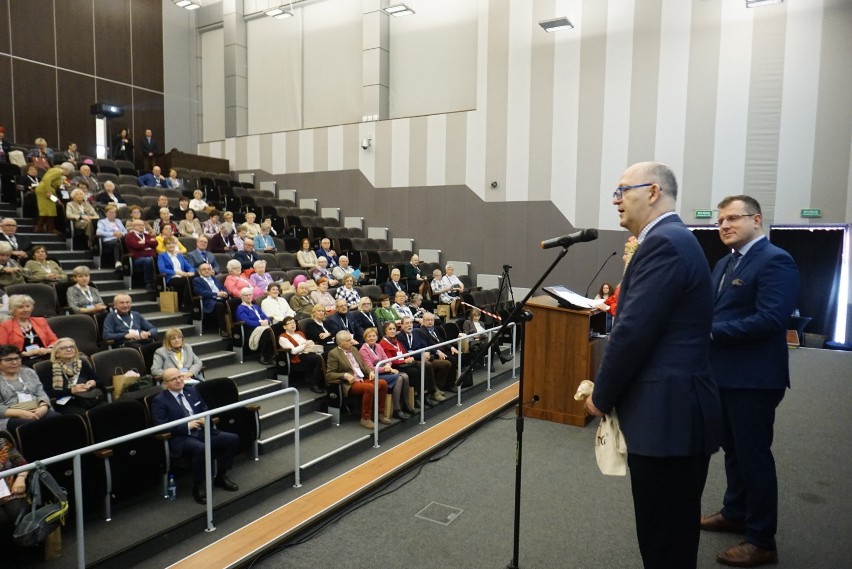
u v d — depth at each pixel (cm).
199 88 1354
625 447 174
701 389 163
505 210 979
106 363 429
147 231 696
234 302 596
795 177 775
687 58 832
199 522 311
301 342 542
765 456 243
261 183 1234
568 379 472
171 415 351
